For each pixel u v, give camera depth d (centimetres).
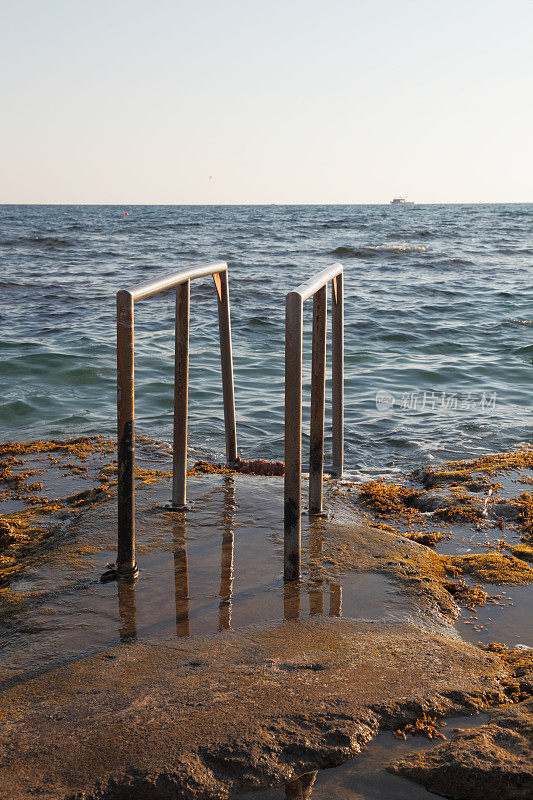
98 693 275
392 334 1541
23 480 603
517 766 232
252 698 270
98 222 9231
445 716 267
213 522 466
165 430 855
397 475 671
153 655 304
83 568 396
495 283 2503
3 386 1069
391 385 1102
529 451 731
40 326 1603
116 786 227
